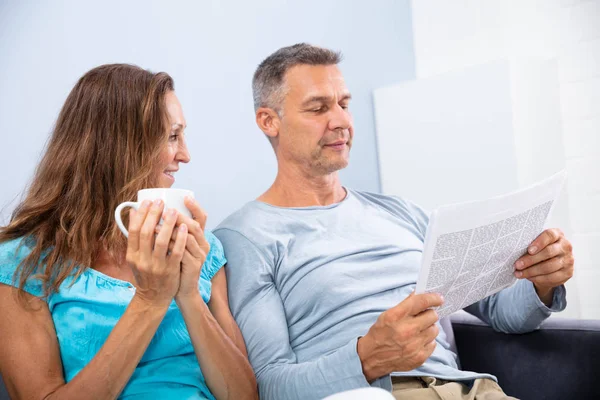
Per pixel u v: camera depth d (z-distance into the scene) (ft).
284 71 5.32
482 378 4.59
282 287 4.86
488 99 8.14
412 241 5.28
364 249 5.00
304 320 4.78
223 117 7.72
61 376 3.69
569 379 4.81
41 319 3.73
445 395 4.35
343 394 2.44
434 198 8.76
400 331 3.80
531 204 4.08
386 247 5.09
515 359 5.05
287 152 5.34
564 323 4.94
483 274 4.23
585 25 8.46
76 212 4.03
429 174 8.79
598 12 8.35
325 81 5.26
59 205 4.07
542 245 4.40
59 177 4.12
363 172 9.40
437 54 9.89
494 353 5.16
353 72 9.36
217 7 7.78
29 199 4.15
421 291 3.85
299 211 5.16
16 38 6.09
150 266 3.30
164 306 3.52
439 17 9.80
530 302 4.85
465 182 8.43
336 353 4.15
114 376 3.46
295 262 4.87
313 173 5.31
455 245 3.76
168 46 7.27
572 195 8.63
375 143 9.56
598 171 8.39
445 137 8.59
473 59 9.51
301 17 8.73
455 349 5.20
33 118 6.16
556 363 4.87
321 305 4.76
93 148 4.15
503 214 3.91
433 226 3.59
